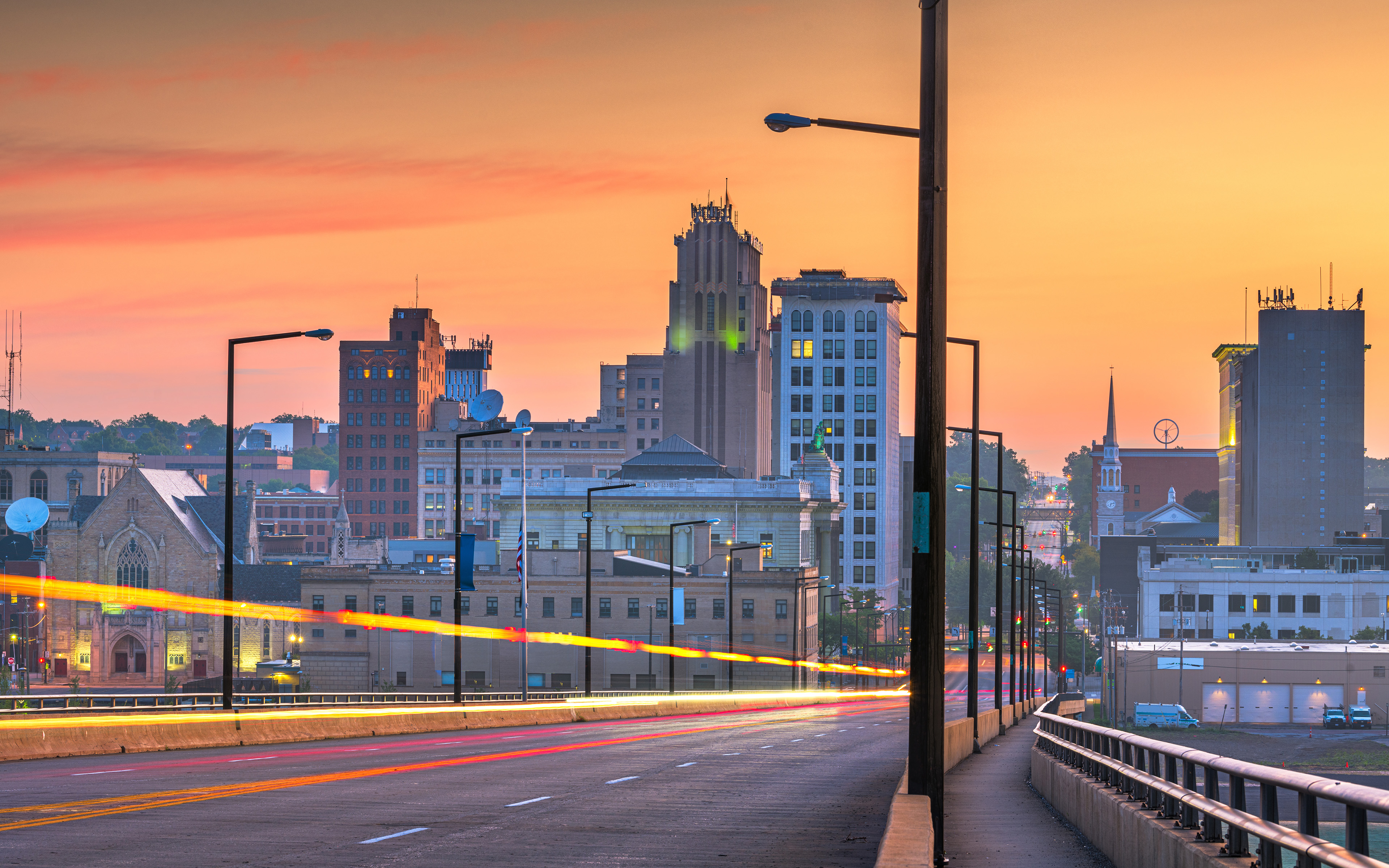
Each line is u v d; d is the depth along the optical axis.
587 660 110.69
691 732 81.06
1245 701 199.00
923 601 21.97
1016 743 81.62
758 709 145.12
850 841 25.72
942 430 22.02
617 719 106.69
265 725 61.78
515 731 81.50
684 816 29.98
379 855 22.64
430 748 58.50
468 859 22.33
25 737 47.25
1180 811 20.98
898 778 42.97
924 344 21.91
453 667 185.62
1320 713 197.25
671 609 128.25
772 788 37.91
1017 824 33.53
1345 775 116.25
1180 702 199.75
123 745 52.19
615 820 28.84
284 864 21.44
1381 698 195.50
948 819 34.84
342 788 35.94
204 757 49.91
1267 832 15.69
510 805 31.64
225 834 25.09
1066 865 25.11
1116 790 27.62
